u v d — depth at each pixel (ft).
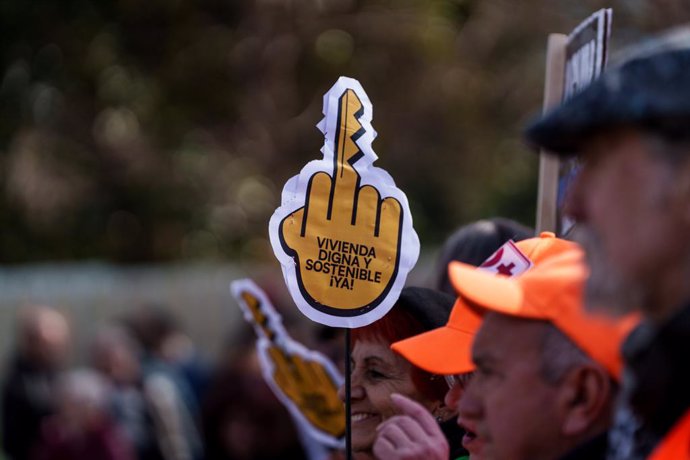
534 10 48.57
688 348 8.30
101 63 75.31
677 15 32.09
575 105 8.30
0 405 46.50
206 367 43.86
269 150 73.15
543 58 61.93
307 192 13.12
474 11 63.21
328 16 70.08
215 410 31.24
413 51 67.41
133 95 75.66
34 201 75.87
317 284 13.06
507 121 65.98
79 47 75.41
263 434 30.73
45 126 75.87
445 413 14.82
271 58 71.72
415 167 71.46
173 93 75.46
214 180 75.36
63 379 40.34
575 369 9.83
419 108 69.77
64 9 75.10
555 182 16.96
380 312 13.24
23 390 41.24
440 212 73.46
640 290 8.29
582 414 9.84
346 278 13.19
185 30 74.95
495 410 10.18
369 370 14.97
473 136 69.56
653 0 32.42
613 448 9.43
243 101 73.82
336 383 18.74
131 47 75.87
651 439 9.00
